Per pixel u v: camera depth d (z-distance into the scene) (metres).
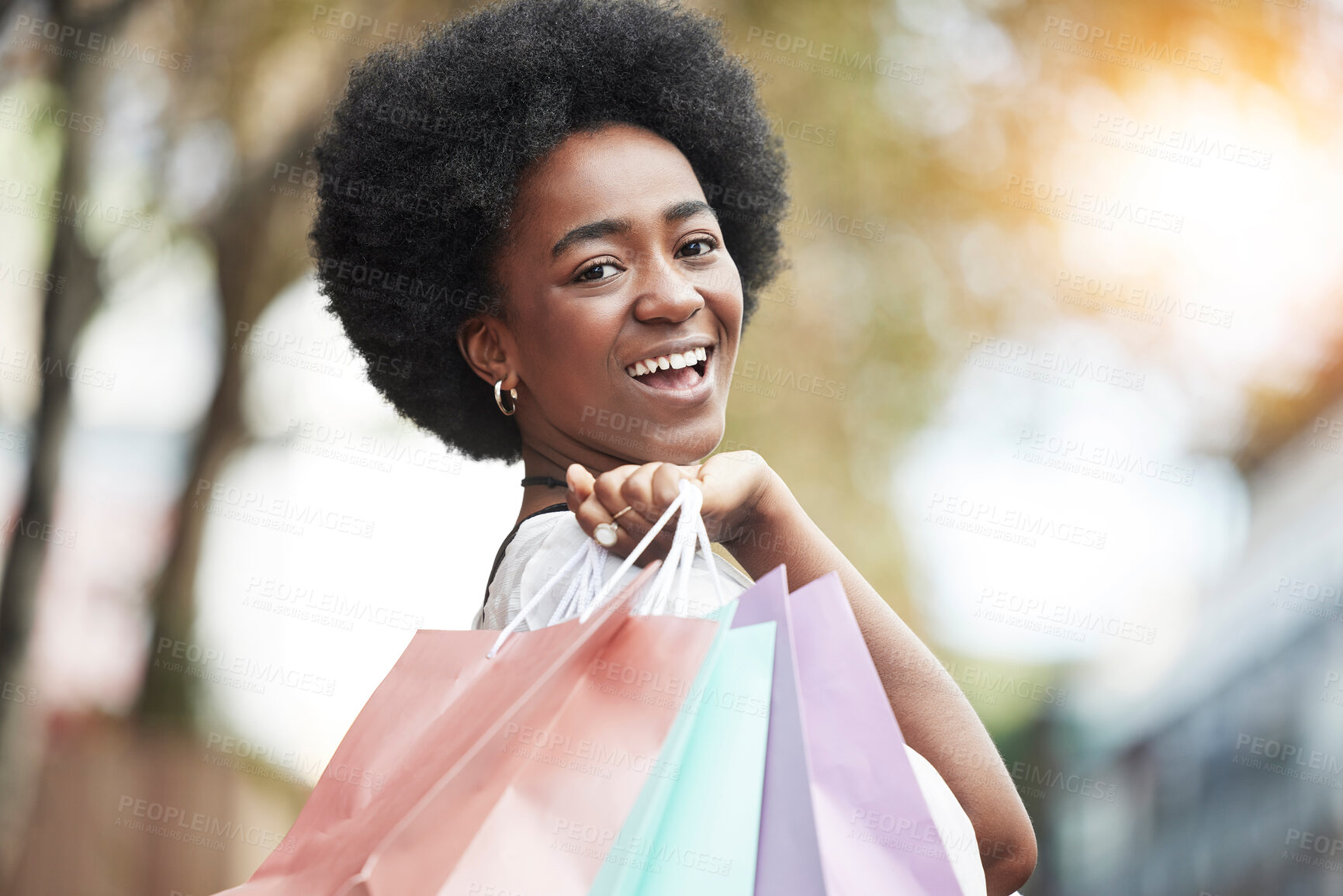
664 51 2.16
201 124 9.06
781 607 1.32
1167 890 8.70
